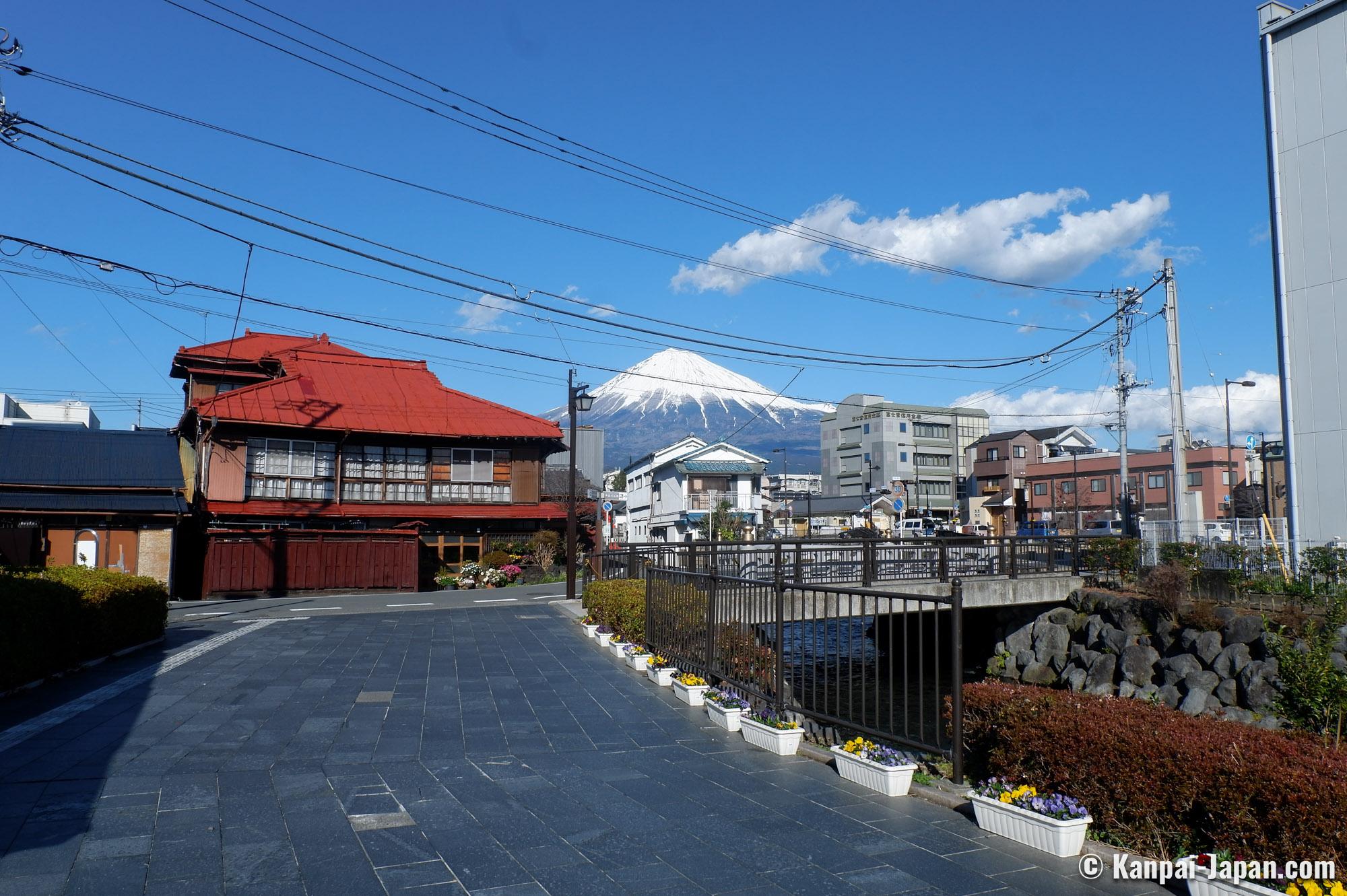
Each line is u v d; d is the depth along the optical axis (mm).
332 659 12461
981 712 6438
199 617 19297
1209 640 16625
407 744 7629
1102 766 5266
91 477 26922
